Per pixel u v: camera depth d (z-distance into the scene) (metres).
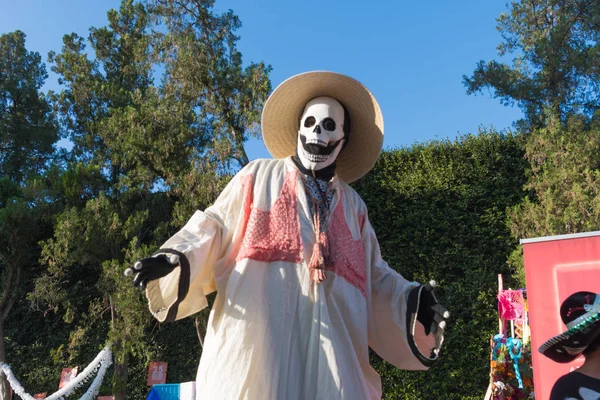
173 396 7.77
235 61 10.20
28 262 12.16
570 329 2.62
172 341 10.81
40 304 11.83
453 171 9.46
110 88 15.33
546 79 11.77
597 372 2.56
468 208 9.20
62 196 11.67
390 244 9.28
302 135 3.30
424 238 9.12
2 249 11.30
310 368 2.61
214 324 2.82
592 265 4.56
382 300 3.19
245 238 2.89
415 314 2.89
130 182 10.98
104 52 16.56
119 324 9.27
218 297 2.86
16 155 19.27
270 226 2.91
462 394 8.18
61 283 11.14
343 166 3.78
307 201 3.05
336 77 3.42
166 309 2.68
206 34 10.38
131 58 16.38
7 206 11.09
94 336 11.27
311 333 2.68
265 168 3.19
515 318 6.00
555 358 2.85
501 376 5.71
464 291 8.62
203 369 2.69
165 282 2.70
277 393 2.51
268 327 2.63
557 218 7.65
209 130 10.48
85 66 15.60
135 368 10.81
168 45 10.09
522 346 5.72
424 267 9.02
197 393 2.68
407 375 8.52
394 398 8.48
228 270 2.91
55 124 19.56
